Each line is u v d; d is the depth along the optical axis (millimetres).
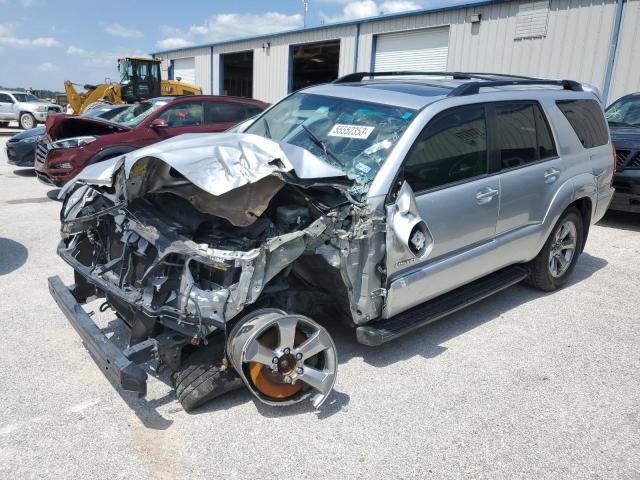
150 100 9938
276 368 2881
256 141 3133
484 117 4059
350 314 3420
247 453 2717
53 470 2537
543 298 5055
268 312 2910
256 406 3117
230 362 2934
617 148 7617
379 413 3111
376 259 3279
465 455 2785
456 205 3725
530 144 4496
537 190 4492
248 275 2740
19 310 4277
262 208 3025
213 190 2674
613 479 2658
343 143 3729
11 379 3283
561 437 2973
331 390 3146
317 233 2971
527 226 4531
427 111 3646
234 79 31281
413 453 2781
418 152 3535
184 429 2879
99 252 3660
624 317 4645
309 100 4402
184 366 3037
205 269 2955
